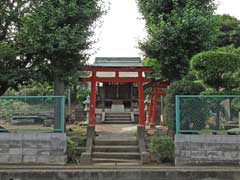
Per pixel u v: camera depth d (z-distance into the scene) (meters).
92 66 17.44
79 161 13.30
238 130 12.66
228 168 12.11
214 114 12.86
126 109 29.39
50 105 13.18
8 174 11.58
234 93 13.25
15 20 14.67
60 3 13.84
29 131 13.11
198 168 12.09
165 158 13.14
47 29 13.75
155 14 16.12
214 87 13.71
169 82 17.72
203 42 15.43
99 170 11.78
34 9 14.07
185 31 15.16
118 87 30.12
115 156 13.95
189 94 13.57
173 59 15.48
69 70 14.57
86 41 14.01
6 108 13.17
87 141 14.77
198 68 13.23
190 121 12.91
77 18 14.18
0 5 14.52
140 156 13.75
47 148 12.93
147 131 18.38
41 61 14.41
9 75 13.86
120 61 22.88
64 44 13.45
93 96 17.91
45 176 11.65
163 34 15.23
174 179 11.70
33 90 27.52
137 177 11.72
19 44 14.50
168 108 14.27
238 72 14.55
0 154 12.90
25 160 12.88
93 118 17.70
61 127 13.13
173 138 13.79
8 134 12.95
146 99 26.84
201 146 12.72
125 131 18.98
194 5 15.67
